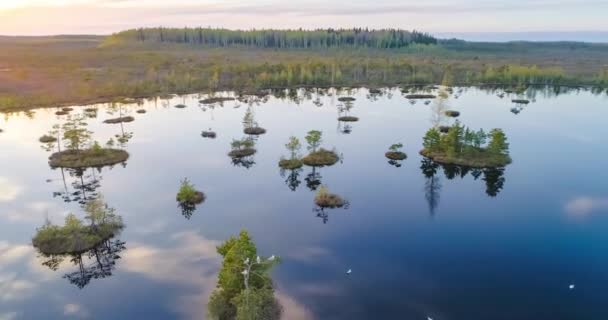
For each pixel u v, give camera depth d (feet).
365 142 451.94
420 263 225.97
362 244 246.06
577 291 202.28
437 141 403.34
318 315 182.80
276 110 623.36
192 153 419.54
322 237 254.47
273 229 264.11
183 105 651.25
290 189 329.11
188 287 204.74
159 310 188.03
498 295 198.90
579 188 327.47
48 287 205.67
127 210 290.56
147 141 461.37
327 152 399.85
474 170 367.66
